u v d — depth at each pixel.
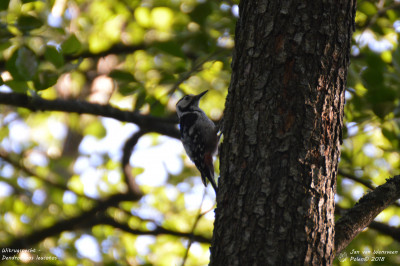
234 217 4.82
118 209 14.32
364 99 9.62
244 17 5.57
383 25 11.18
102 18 15.10
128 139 12.34
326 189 4.84
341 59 5.23
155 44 9.91
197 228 15.45
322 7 5.25
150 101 10.18
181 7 13.08
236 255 4.63
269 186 4.77
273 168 4.83
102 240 15.68
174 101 14.40
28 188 16.98
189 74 9.90
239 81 5.35
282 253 4.50
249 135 5.05
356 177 10.14
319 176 4.81
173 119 10.69
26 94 9.77
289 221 4.61
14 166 15.04
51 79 8.77
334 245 4.99
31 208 17.05
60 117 21.81
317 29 5.18
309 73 5.06
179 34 11.55
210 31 11.88
